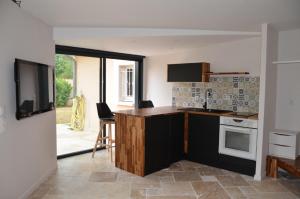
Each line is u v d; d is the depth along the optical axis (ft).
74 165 14.06
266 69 11.90
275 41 13.06
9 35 8.52
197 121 14.76
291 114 13.32
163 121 13.50
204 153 14.53
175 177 12.46
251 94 14.74
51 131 12.45
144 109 15.55
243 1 8.42
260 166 12.08
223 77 15.93
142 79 20.85
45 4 8.87
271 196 10.42
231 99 15.61
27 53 9.86
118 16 10.44
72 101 19.65
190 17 10.48
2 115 8.10
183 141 15.35
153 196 10.28
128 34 12.85
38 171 10.99
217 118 13.88
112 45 15.34
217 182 11.86
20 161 9.34
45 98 11.06
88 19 10.99
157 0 8.37
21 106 8.80
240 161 13.05
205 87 16.88
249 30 12.91
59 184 11.31
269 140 12.89
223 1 8.43
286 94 13.42
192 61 17.67
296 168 11.05
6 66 8.33
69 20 11.14
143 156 12.34
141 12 9.82
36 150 10.72
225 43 15.72
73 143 18.70
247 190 10.98
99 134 15.69
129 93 22.06
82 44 14.83
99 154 16.40
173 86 18.97
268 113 12.60
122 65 21.90
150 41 14.26
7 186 8.47
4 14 8.18
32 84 9.66
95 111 19.54
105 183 11.55
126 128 13.05
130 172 13.00
